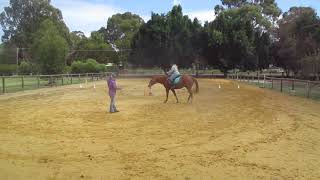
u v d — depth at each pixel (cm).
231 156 1103
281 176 919
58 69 5078
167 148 1204
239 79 5831
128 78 6850
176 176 920
